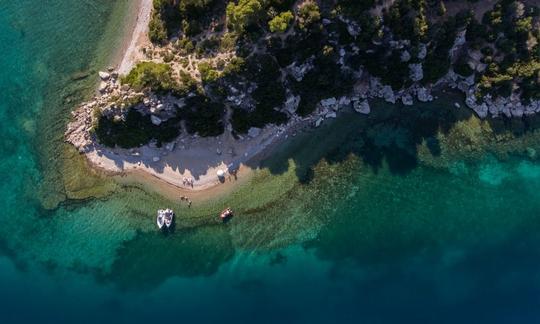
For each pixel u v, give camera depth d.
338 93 63.22
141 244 64.75
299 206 65.06
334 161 65.00
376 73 62.19
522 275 66.81
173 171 64.00
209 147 63.91
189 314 65.19
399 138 65.44
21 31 64.44
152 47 62.25
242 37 57.03
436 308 66.12
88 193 64.25
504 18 60.00
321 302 65.81
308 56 59.00
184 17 59.59
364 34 57.34
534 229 66.81
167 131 62.41
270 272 65.62
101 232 64.56
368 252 66.19
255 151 64.25
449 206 66.25
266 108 61.78
